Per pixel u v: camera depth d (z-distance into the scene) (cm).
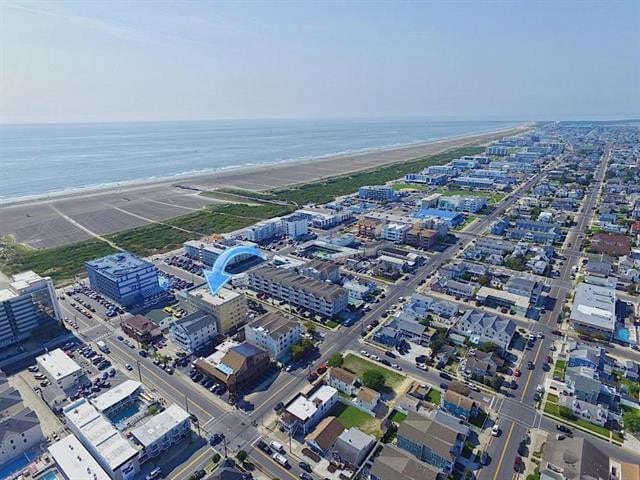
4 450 9106
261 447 9562
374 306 16450
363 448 9144
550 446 9112
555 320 15238
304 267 18600
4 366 12838
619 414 10581
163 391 11594
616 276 18762
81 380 11981
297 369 12562
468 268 19400
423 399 11075
